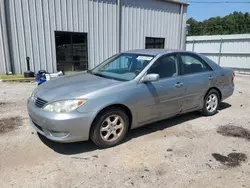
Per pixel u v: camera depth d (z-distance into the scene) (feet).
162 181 9.12
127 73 13.24
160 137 13.16
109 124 11.60
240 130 14.56
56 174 9.38
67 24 34.12
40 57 32.81
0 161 10.23
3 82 28.04
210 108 17.15
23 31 30.78
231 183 9.09
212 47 54.70
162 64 13.80
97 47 38.06
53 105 10.52
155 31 45.96
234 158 11.00
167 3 46.52
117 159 10.66
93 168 9.88
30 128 13.89
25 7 30.32
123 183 8.94
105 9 37.63
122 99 11.59
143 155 11.08
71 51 35.55
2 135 12.86
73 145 11.88
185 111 15.28
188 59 15.43
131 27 41.75
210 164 10.42
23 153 10.97
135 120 12.53
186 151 11.59
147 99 12.65
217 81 16.88
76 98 10.53
